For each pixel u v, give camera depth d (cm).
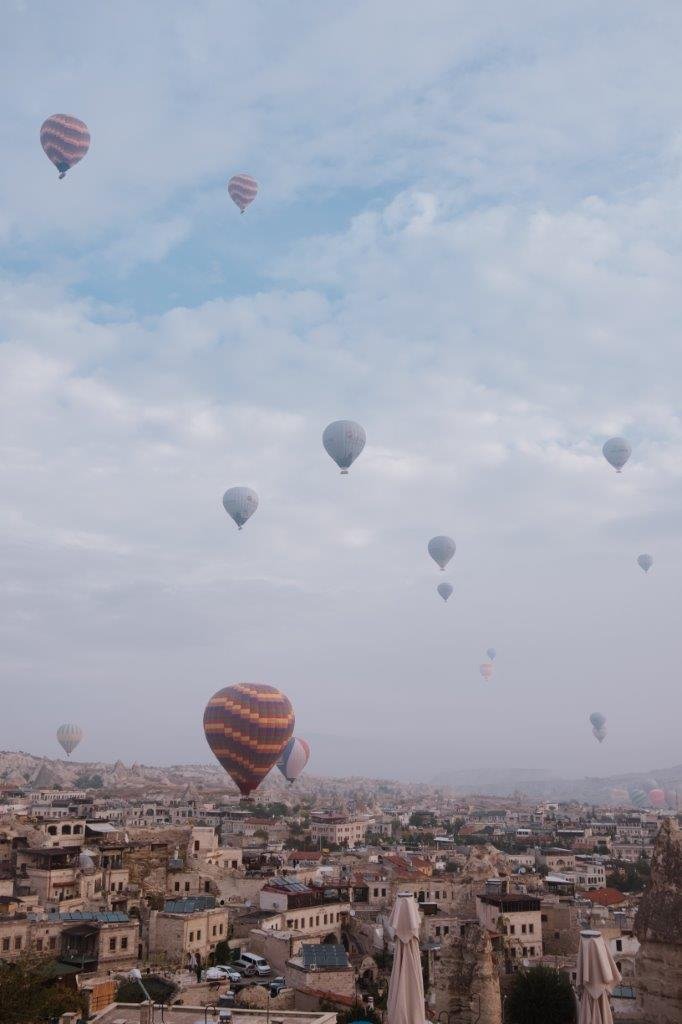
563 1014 7875
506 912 11844
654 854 5147
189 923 10956
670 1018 4800
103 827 16275
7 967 7844
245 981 10125
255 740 12106
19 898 11556
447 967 6519
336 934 12988
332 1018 6819
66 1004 7550
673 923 4872
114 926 10388
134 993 8931
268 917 12219
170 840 16975
